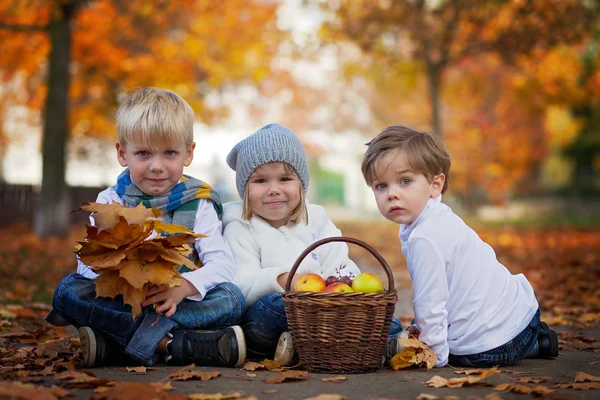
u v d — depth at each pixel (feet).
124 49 61.00
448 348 11.79
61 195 50.93
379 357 11.21
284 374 10.46
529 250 46.68
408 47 79.61
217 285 12.24
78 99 65.16
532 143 109.70
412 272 12.03
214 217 13.03
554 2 62.54
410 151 11.91
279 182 13.05
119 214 10.80
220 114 73.72
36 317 18.52
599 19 65.87
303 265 12.87
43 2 50.39
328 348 10.93
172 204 12.78
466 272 11.90
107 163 82.17
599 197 133.69
